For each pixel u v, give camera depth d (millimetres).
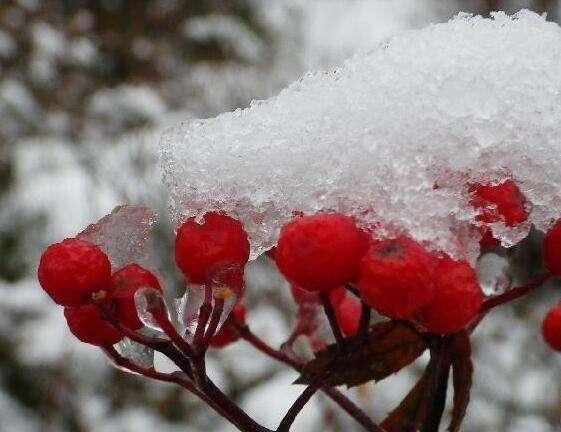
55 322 602
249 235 219
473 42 218
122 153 654
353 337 223
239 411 223
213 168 218
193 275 219
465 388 233
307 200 216
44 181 648
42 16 744
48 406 584
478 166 213
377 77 218
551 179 214
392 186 212
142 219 227
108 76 771
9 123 685
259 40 800
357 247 210
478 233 215
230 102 766
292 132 217
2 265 640
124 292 220
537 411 571
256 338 251
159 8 810
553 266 219
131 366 227
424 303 208
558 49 217
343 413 508
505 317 637
